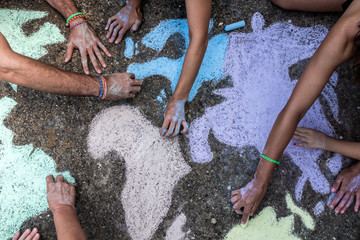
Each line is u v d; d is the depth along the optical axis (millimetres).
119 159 1833
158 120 1882
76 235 1591
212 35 1981
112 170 1822
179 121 1798
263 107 1936
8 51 1380
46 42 1888
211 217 1827
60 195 1703
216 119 1908
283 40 2010
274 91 1957
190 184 1846
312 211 1877
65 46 1896
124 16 1904
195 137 1883
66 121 1834
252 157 1891
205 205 1835
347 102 1980
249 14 2012
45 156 1805
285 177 1886
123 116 1868
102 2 1955
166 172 1845
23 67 1410
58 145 1816
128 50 1932
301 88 1508
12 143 1798
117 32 1914
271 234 1842
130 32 1943
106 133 1846
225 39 1984
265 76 1968
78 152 1821
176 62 1943
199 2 1514
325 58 1420
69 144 1822
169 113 1783
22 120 1816
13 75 1437
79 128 1836
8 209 1754
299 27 2021
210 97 1924
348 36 1354
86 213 1784
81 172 1812
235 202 1789
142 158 1842
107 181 1813
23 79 1464
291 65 1991
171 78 1926
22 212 1759
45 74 1500
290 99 1559
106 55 1907
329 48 1397
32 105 1827
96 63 1861
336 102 1977
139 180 1826
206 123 1899
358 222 1896
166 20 1977
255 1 2016
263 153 1680
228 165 1873
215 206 1837
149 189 1825
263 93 1951
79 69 1883
